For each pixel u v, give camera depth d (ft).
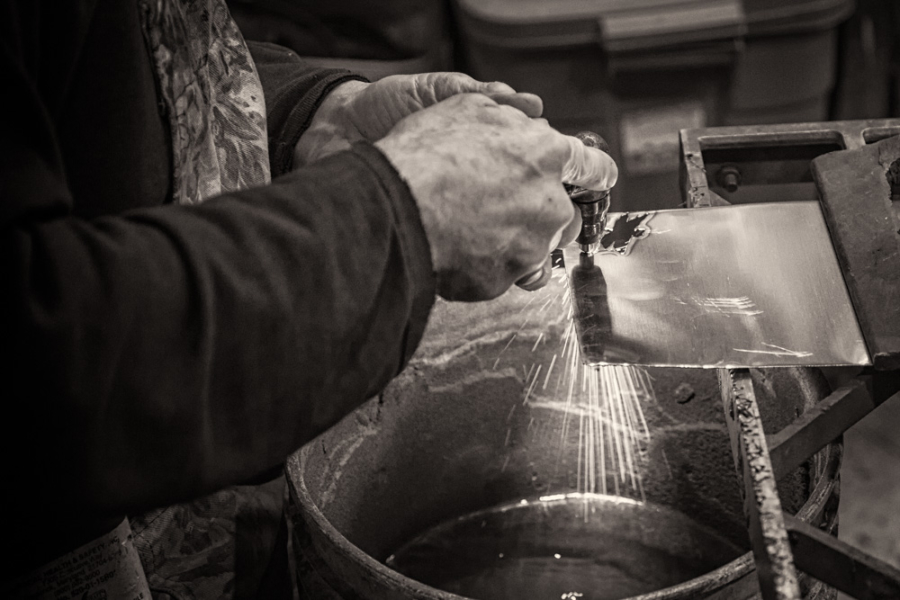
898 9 6.60
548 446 3.96
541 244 2.02
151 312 1.51
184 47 2.14
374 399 3.27
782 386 2.84
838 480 2.33
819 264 2.40
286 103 2.79
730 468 3.66
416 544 3.79
